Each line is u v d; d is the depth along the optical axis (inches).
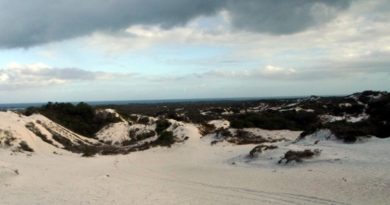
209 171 1095.6
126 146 1982.0
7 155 1407.5
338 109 2613.2
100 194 741.3
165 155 1533.0
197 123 2324.1
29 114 2246.6
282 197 705.6
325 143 1277.1
